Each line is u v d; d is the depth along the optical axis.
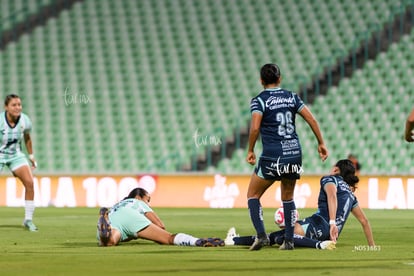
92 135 107.25
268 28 115.25
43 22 123.38
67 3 124.38
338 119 101.06
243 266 30.44
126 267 30.16
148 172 93.50
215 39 115.88
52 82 114.75
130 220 40.53
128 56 116.31
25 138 54.41
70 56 118.12
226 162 99.19
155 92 110.69
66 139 107.50
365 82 104.06
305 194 86.25
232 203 88.81
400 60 105.75
